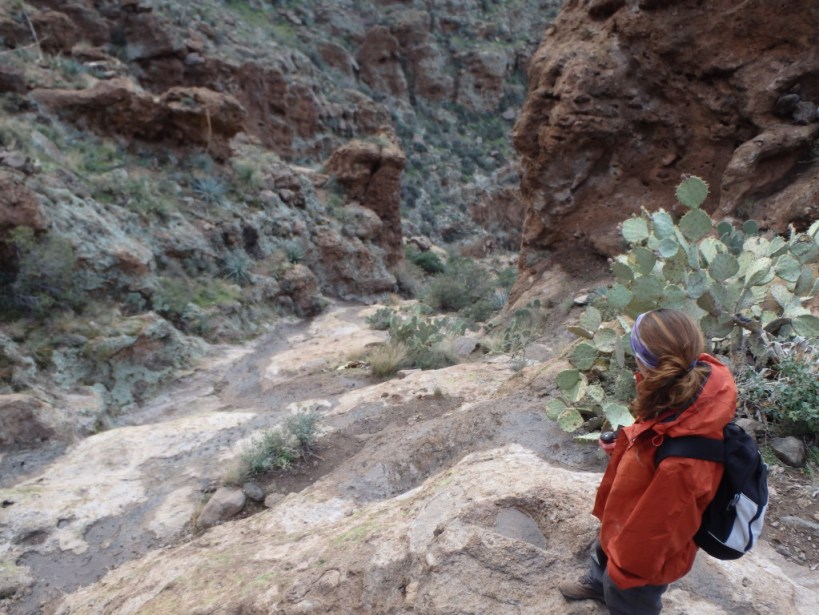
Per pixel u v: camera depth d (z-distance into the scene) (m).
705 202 10.91
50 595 5.12
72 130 18.75
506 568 3.01
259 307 17.72
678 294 4.67
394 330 11.81
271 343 15.67
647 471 1.92
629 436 2.04
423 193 52.19
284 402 9.51
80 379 10.46
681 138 11.18
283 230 22.02
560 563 3.00
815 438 4.20
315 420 6.95
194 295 15.47
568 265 12.38
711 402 1.82
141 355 11.73
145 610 4.05
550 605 2.76
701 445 1.79
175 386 11.76
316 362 12.14
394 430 6.64
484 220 56.53
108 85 19.47
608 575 2.07
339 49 54.97
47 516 6.15
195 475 6.82
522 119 12.92
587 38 12.16
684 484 1.79
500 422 5.42
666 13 10.78
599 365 5.20
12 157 13.45
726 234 5.95
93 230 13.64
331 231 24.50
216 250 18.27
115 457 7.55
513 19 74.69
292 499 5.44
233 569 4.21
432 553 3.19
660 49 10.92
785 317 4.88
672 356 1.83
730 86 10.33
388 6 64.50
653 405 1.84
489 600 2.87
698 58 10.56
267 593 3.52
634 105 11.46
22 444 7.99
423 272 34.59
